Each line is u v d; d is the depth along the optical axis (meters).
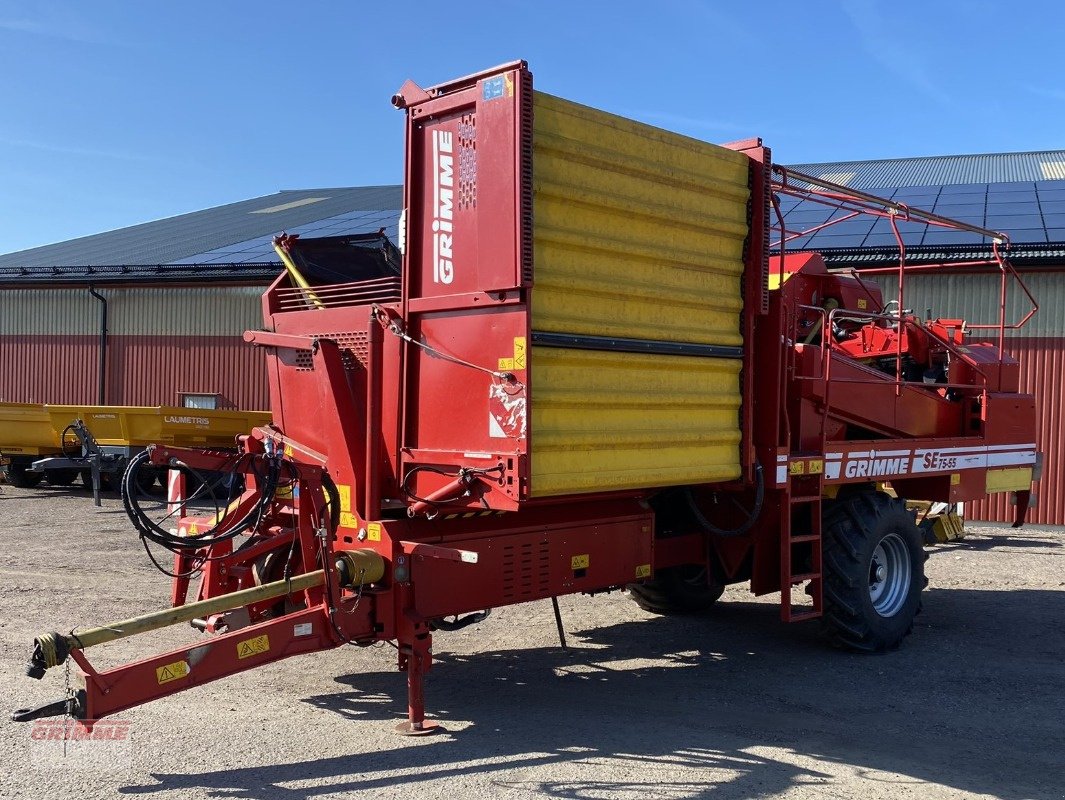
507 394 4.59
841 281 8.06
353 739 4.76
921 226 16.23
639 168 5.10
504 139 4.51
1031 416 8.71
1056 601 8.77
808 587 6.68
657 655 6.69
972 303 14.55
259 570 5.65
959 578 9.95
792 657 6.68
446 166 4.88
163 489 16.55
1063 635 7.42
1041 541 12.77
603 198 4.90
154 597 7.91
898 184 21.75
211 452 4.95
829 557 6.64
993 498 14.70
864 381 7.02
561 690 5.77
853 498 6.83
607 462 5.05
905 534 6.99
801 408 6.46
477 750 4.64
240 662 4.50
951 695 5.78
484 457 4.66
